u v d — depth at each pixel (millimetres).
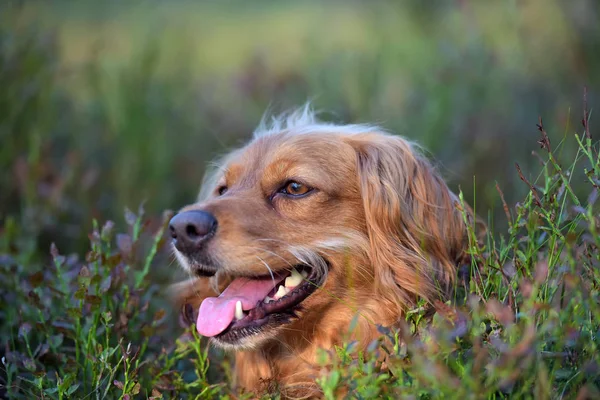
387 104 6340
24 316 3551
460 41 6676
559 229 2748
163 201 5828
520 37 6559
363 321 3301
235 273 3180
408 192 3447
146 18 8875
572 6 6465
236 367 3570
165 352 3258
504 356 2197
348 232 3332
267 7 14195
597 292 2506
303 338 3387
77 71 6625
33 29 5801
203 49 10562
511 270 2807
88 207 5324
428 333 2531
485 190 5051
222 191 3742
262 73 7363
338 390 3014
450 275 3318
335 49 7461
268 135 3701
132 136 6180
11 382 3225
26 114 5586
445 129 5879
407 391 2338
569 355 2434
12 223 4316
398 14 7508
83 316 3279
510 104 6188
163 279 4352
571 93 6184
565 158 4906
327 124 4031
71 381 2918
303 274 3320
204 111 7332
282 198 3342
